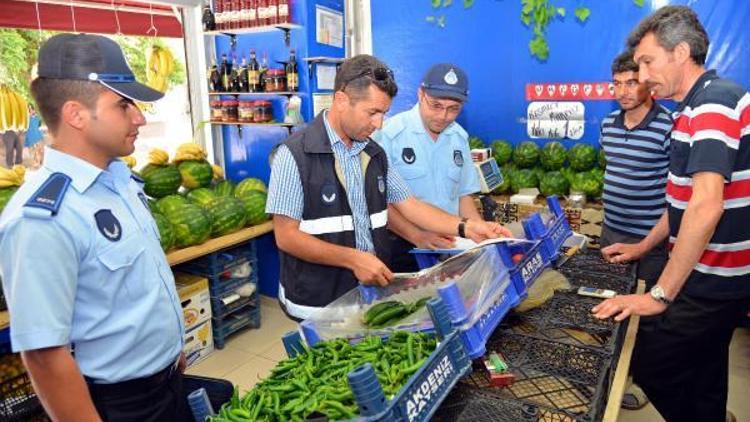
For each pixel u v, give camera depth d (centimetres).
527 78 397
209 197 365
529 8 383
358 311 154
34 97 134
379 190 200
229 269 368
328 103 405
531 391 127
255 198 371
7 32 338
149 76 378
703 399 211
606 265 206
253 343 372
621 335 165
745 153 178
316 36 390
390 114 448
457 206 263
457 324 123
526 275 168
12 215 124
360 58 174
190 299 339
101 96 132
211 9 407
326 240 191
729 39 335
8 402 216
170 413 160
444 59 421
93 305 138
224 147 444
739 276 191
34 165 345
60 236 126
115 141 138
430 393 107
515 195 372
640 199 278
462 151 260
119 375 145
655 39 185
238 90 408
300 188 184
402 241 243
